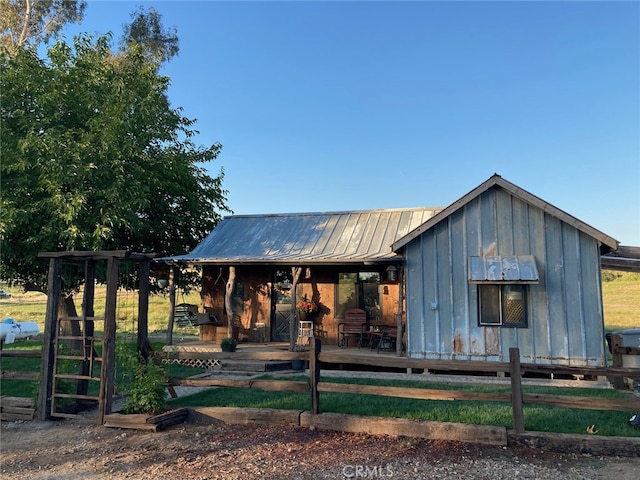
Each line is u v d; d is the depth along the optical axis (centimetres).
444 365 666
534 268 1078
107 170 1398
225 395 895
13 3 2388
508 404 784
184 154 1803
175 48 2645
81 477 523
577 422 673
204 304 1574
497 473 514
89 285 841
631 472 514
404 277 1228
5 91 1386
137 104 1566
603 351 1045
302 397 853
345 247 1438
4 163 1314
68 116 1500
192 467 544
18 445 644
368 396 854
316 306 1453
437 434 631
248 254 1452
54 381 780
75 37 1653
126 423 708
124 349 779
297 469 532
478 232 1152
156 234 1698
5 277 1496
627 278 4809
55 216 1314
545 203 1091
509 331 1110
